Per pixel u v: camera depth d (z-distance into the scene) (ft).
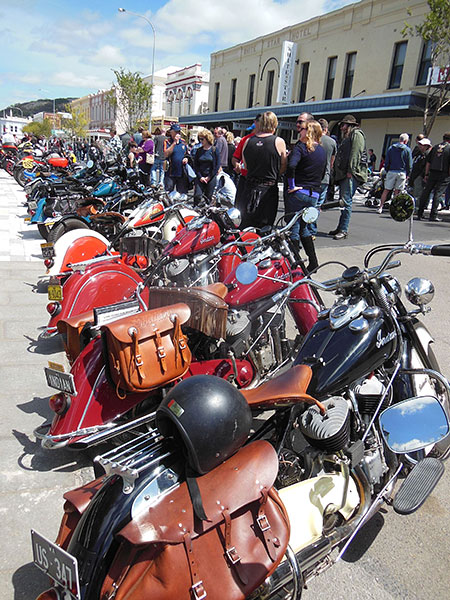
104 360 8.58
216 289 10.54
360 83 76.07
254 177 19.85
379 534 8.27
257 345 10.86
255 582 5.10
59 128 267.39
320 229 31.94
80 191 27.76
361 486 7.21
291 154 18.92
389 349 7.95
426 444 7.47
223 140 28.71
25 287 19.60
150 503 5.20
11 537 7.85
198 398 5.64
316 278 21.26
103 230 23.93
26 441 10.24
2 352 14.05
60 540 5.66
